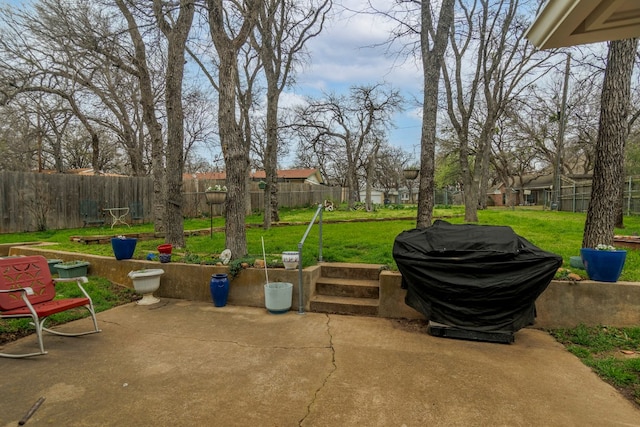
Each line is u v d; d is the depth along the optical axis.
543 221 12.59
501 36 12.56
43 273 4.42
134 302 5.75
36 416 2.63
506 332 4.07
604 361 3.53
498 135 27.77
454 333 4.21
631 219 14.89
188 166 36.00
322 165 39.56
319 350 3.87
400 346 3.99
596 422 2.58
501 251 4.06
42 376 3.27
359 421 2.59
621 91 5.20
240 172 6.48
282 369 3.42
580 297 4.41
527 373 3.35
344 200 29.91
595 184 5.38
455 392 2.99
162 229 10.42
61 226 12.33
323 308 5.24
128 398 2.89
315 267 5.73
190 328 4.58
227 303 5.66
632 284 4.32
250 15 6.39
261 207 21.14
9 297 3.97
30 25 9.84
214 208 18.31
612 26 2.33
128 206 14.45
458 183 44.53
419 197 6.61
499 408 2.76
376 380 3.20
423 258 4.29
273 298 5.08
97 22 9.45
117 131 20.36
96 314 5.13
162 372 3.36
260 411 2.71
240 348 3.93
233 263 5.66
